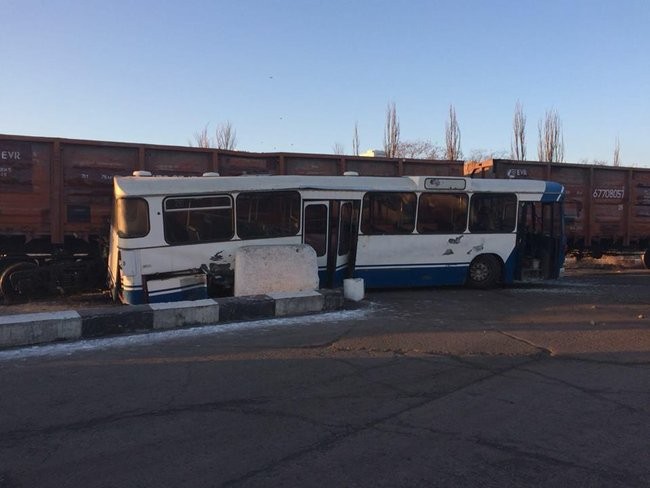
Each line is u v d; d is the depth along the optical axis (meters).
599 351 7.75
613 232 19.55
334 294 10.48
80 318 8.23
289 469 4.18
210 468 4.20
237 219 11.48
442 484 3.95
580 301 11.87
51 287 12.47
